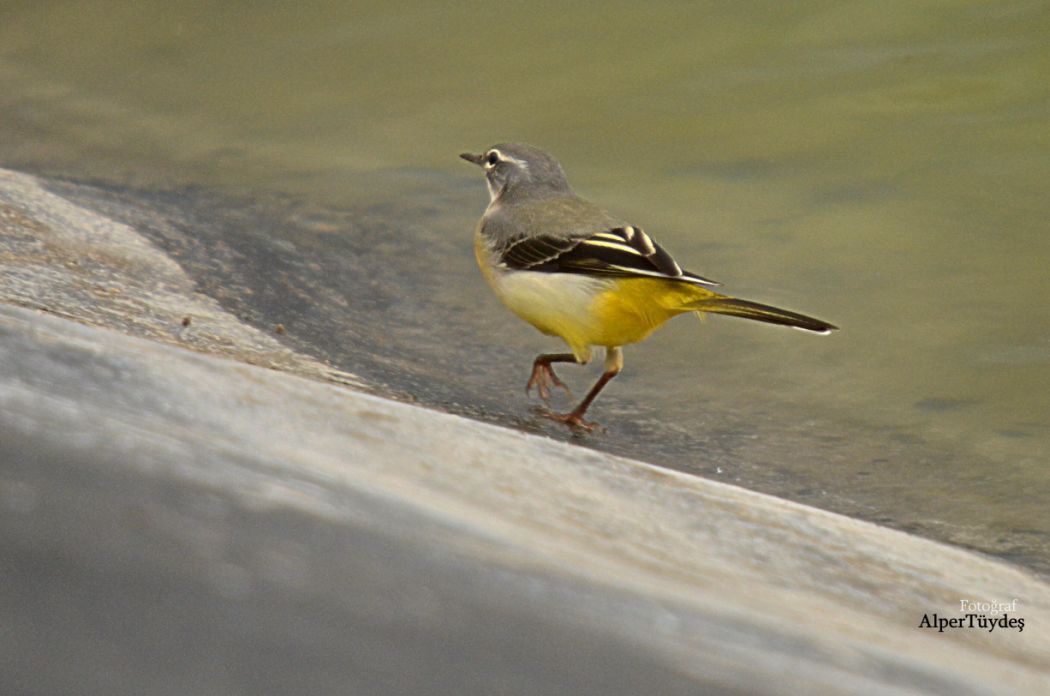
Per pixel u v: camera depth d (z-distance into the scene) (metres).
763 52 20.25
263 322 12.47
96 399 5.62
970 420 12.05
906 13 20.94
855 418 12.15
